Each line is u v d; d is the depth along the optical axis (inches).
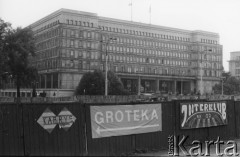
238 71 7460.6
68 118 449.1
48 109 437.1
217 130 632.4
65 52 4704.7
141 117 517.0
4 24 2516.0
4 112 414.3
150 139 525.7
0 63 2407.7
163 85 6250.0
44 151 430.0
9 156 412.2
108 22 5462.6
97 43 5039.4
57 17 4859.7
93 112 469.1
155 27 6038.4
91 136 464.1
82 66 4845.0
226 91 5536.4
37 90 4547.2
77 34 4837.6
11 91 4985.2
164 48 6122.1
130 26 5703.7
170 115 557.6
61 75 4645.7
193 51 6496.1
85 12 4936.0
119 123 491.8
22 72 2704.2
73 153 447.5
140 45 5797.2
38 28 5438.0
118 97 1817.2
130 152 498.3
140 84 5797.2
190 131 583.2
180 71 6323.8
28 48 2701.8
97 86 3727.9
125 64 5561.0
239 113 682.2
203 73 6466.5
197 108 594.2
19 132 420.5
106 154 474.6
